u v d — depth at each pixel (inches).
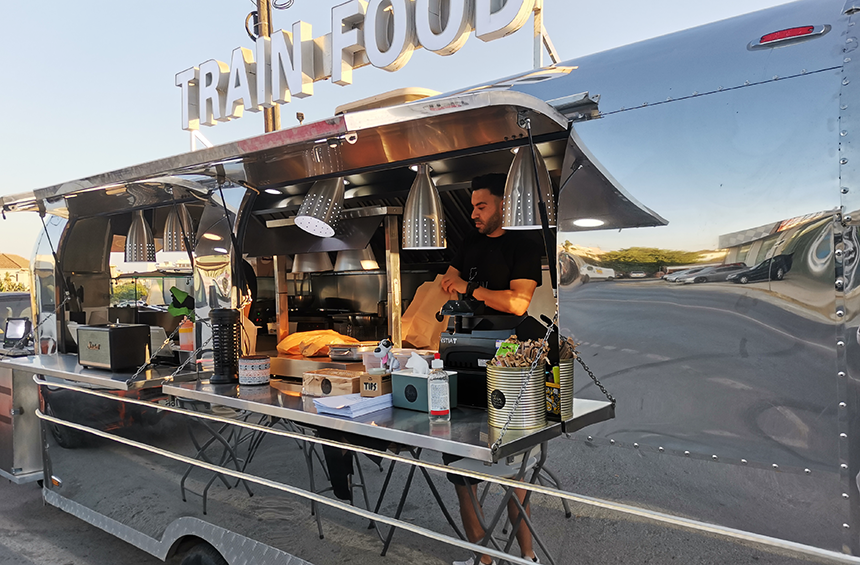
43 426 147.3
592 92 69.4
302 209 109.5
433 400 76.7
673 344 61.1
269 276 183.3
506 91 62.8
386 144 93.9
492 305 103.9
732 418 57.5
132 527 120.1
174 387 110.0
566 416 68.1
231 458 100.4
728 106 59.3
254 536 95.9
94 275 187.5
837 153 52.6
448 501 73.9
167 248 163.3
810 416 53.1
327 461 86.0
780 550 54.4
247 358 110.7
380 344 94.4
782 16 58.9
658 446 61.8
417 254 150.7
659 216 62.6
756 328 56.1
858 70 52.3
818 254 53.0
